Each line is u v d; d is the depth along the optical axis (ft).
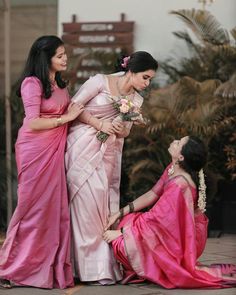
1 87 44.96
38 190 20.61
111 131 21.34
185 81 36.32
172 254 20.45
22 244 20.71
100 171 21.42
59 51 21.03
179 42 41.34
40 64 20.90
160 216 20.61
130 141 37.76
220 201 38.68
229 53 37.27
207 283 20.33
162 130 36.63
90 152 21.30
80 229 20.98
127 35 42.68
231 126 36.91
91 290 20.11
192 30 38.99
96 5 43.45
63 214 20.86
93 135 21.45
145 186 37.60
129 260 20.72
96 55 40.73
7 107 40.34
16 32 45.88
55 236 20.63
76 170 21.13
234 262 26.40
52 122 20.76
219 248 31.53
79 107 21.30
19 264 20.40
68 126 21.90
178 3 41.88
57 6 45.11
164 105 36.32
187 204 20.75
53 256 20.48
